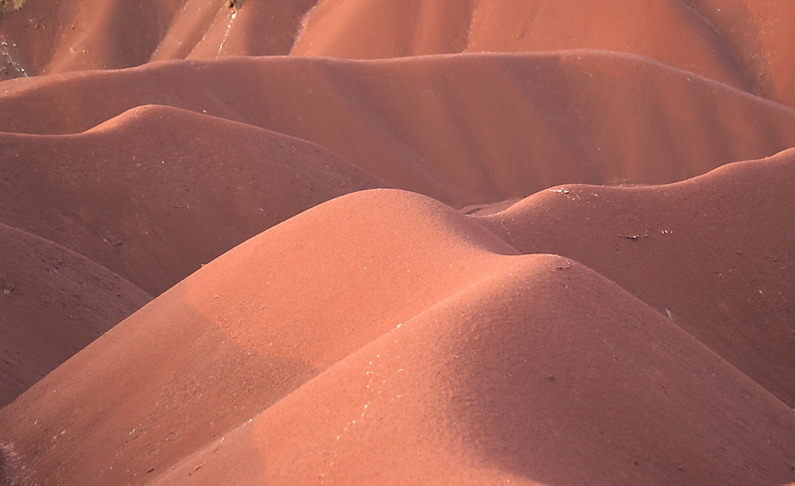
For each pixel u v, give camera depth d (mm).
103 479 14906
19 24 99688
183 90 57125
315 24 97812
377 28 92688
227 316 17031
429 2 92875
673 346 14617
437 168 62344
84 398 17547
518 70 66688
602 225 28594
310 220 18125
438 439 9391
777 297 29078
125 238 37250
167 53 98562
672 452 11516
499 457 9094
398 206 17500
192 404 15445
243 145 42250
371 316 14750
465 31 91938
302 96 60781
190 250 38344
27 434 17484
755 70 83625
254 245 18656
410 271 15344
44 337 24125
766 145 65312
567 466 9547
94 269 29734
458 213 18922
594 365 12016
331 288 15961
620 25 85062
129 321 19828
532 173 63188
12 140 37469
